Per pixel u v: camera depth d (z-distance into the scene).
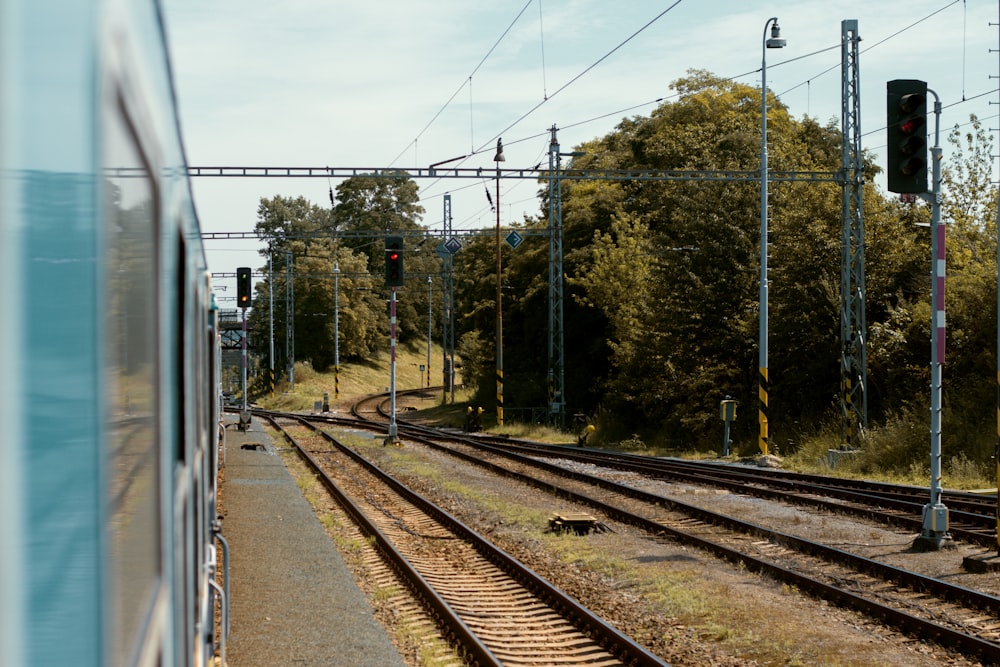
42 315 1.37
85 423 1.57
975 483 21.72
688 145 49.72
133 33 2.10
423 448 32.44
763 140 28.17
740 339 34.53
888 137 14.14
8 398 1.22
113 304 1.85
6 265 1.22
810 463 27.59
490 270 59.09
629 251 44.69
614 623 10.64
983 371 27.25
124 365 2.02
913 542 14.29
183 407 3.97
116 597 1.83
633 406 40.59
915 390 29.33
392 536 15.86
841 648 9.46
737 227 35.38
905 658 9.16
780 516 17.20
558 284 48.69
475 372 66.12
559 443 38.56
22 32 1.27
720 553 13.88
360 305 97.88
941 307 14.41
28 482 1.30
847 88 28.58
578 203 53.41
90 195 1.59
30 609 1.30
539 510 18.42
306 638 9.83
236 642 9.66
